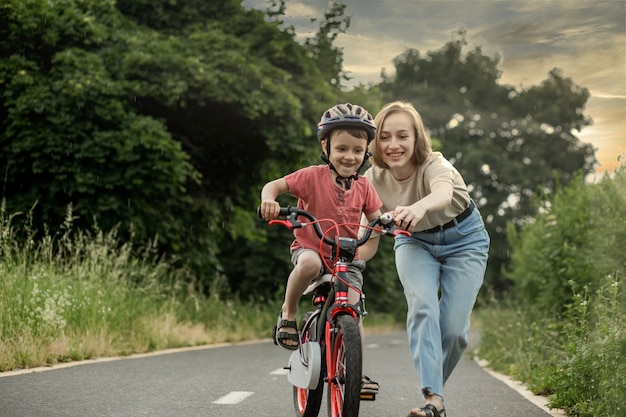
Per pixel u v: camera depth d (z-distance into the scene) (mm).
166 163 14859
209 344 13883
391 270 28312
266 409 6309
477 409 6617
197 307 14625
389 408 6660
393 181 5438
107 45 16359
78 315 10383
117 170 14781
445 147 45250
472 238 5426
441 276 5469
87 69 15062
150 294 13391
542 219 13953
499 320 14922
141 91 15953
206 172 18781
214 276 19688
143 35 16922
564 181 44719
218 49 17625
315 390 5324
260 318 18312
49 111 14484
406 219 4719
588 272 9758
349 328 4660
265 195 4965
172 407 6195
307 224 4816
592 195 10906
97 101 14719
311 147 18844
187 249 17172
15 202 14617
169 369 8844
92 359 9539
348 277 4953
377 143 5344
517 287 16875
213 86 16609
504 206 45031
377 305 29453
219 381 7945
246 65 17297
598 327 6352
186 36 18328
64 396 6418
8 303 9211
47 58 15648
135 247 15711
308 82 19359
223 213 18984
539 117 46188
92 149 14555
